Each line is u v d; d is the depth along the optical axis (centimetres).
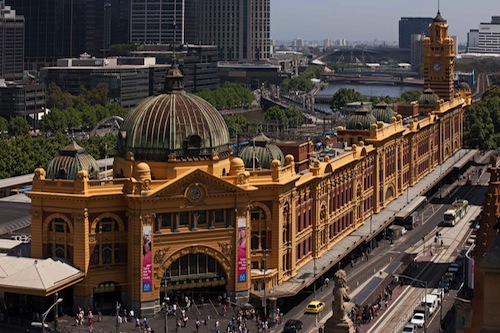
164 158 17325
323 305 17788
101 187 17025
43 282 16062
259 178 18150
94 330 16100
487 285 5703
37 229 17212
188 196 17138
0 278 16312
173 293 17438
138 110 17975
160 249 17075
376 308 17512
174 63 18325
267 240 18300
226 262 17562
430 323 16800
